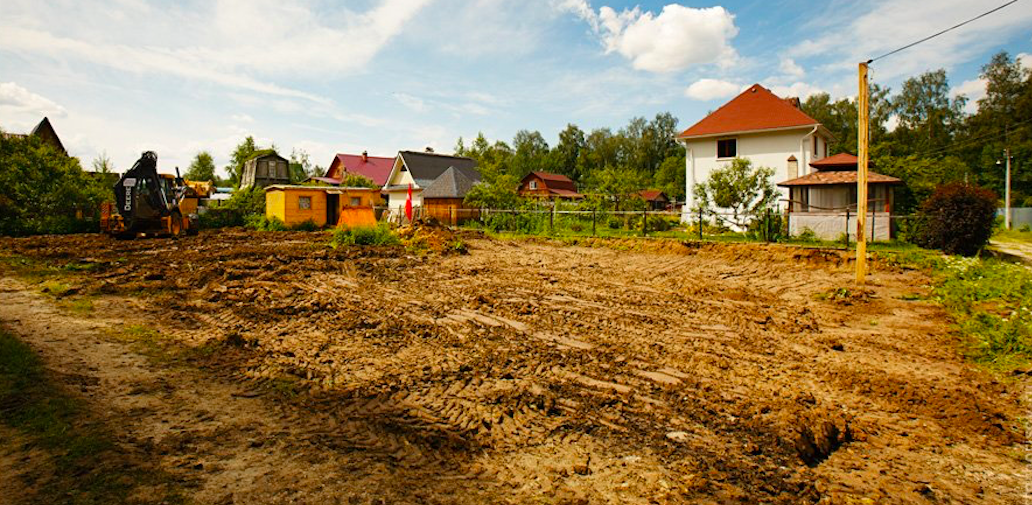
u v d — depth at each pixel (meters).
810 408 5.07
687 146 26.30
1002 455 4.34
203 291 9.89
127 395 4.77
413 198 35.16
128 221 19.00
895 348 7.09
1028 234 27.45
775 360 6.50
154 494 3.18
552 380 5.67
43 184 22.30
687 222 22.91
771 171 18.95
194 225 22.38
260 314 8.18
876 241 16.52
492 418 4.67
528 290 10.66
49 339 6.29
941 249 14.48
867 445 4.48
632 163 88.44
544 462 3.95
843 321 8.59
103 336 6.59
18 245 16.30
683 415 4.84
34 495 3.08
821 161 21.30
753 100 25.81
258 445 3.96
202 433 4.11
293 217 28.12
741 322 8.30
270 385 5.29
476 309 8.94
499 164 45.34
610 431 4.50
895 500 3.62
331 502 3.24
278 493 3.30
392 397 5.09
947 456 4.31
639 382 5.65
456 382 5.54
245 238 21.00
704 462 3.99
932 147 58.06
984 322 7.76
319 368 5.86
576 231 22.05
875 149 23.77
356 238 18.11
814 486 3.74
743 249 15.62
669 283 11.69
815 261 14.19
